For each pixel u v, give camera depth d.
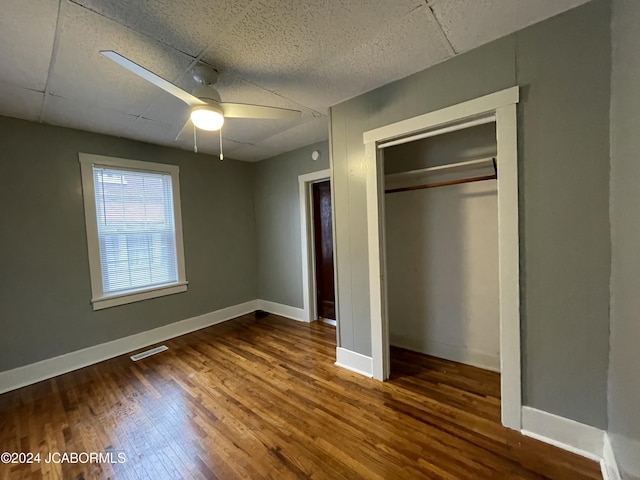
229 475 1.51
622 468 1.25
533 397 1.69
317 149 3.70
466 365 2.62
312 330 3.67
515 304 1.69
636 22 1.13
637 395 1.12
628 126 1.21
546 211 1.58
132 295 3.21
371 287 2.37
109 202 3.09
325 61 1.85
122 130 2.91
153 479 1.50
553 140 1.54
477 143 2.49
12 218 2.50
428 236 2.80
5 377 2.44
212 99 1.83
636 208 1.14
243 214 4.44
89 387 2.42
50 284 2.69
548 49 1.53
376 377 2.40
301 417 1.95
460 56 1.82
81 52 1.66
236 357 2.91
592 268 1.47
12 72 1.83
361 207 2.40
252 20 1.46
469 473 1.47
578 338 1.53
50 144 2.70
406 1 1.37
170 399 2.21
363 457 1.59
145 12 1.37
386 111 2.18
